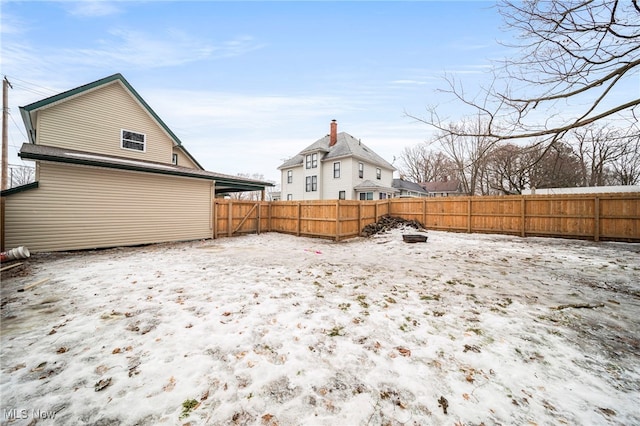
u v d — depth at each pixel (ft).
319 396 6.06
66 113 30.35
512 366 7.23
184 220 32.01
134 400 5.84
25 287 13.17
